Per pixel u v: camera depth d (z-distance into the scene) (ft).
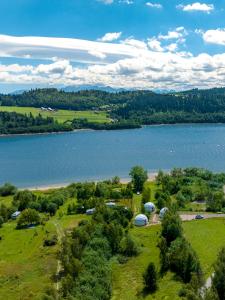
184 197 574.97
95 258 353.10
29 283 349.61
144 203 549.54
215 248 381.60
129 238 391.24
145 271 319.06
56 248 419.95
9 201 638.12
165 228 407.44
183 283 313.32
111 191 608.19
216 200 542.16
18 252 421.18
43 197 592.60
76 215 530.68
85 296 294.46
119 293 317.63
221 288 269.03
